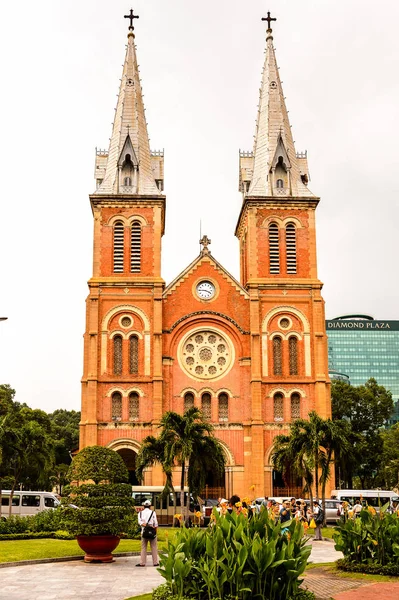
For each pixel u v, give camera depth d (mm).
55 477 115562
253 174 73562
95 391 64688
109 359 66125
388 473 94500
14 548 34062
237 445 65188
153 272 68500
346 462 53062
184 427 52312
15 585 24391
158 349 66250
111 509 30406
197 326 68000
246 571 17141
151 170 73188
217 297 68750
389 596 21125
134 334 66938
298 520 21109
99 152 75812
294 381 66438
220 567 17469
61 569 28516
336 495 63875
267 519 18828
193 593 17734
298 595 18078
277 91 77125
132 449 64125
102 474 31250
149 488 55969
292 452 52562
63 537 39594
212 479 64812
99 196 69812
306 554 18188
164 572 18328
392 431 106438
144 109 76688
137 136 73500
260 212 70750
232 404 66250
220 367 67188
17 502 62562
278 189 71812
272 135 74438
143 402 65312
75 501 30641
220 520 18875
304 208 70938
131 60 78125
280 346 67688
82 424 64062
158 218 69938
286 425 65250
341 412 92750
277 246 70062
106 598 21844
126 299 67625
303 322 68125
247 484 64250
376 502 63375
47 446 63875
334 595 21297
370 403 92562
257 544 17344
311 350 67438
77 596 22203
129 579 25781
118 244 69312
